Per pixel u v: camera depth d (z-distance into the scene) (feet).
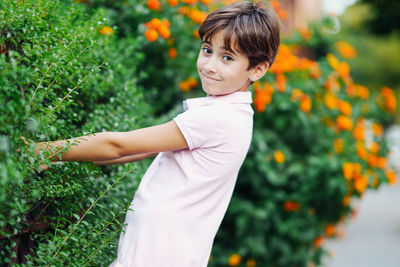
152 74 9.44
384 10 22.82
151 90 9.41
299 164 10.12
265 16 4.56
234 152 4.48
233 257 9.76
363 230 22.26
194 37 9.58
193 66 9.45
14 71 3.39
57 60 4.06
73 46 4.49
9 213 3.75
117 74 6.44
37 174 4.35
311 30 12.97
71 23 5.20
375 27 24.64
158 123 7.94
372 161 10.91
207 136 4.35
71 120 5.00
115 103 6.00
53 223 4.25
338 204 10.90
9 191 3.57
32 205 4.38
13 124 3.46
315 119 10.50
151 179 4.64
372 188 11.19
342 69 11.03
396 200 34.45
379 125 12.26
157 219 4.33
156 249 4.29
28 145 3.68
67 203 4.36
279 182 9.72
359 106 11.78
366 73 37.68
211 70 4.43
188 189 4.39
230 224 10.24
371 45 35.14
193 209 4.42
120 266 4.38
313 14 19.47
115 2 8.45
